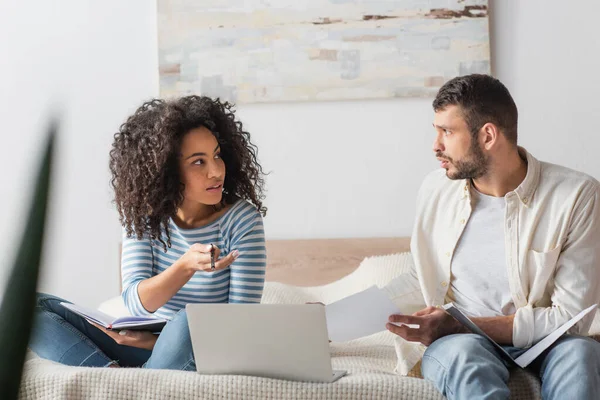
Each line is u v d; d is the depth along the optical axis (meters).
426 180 1.82
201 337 1.40
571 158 2.69
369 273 2.49
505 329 1.50
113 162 1.81
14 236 0.43
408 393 1.36
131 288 1.66
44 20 2.82
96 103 2.81
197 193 1.69
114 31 2.80
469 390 1.32
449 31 2.68
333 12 2.71
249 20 2.74
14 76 2.83
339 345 2.06
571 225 1.56
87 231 2.81
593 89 2.67
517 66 2.70
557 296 1.53
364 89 2.71
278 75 2.74
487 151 1.61
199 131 1.70
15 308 0.43
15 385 0.44
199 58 2.76
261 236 1.75
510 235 1.61
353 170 2.75
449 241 1.70
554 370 1.37
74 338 1.64
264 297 2.38
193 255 1.55
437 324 1.52
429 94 2.70
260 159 2.77
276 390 1.37
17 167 2.82
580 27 2.67
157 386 1.38
